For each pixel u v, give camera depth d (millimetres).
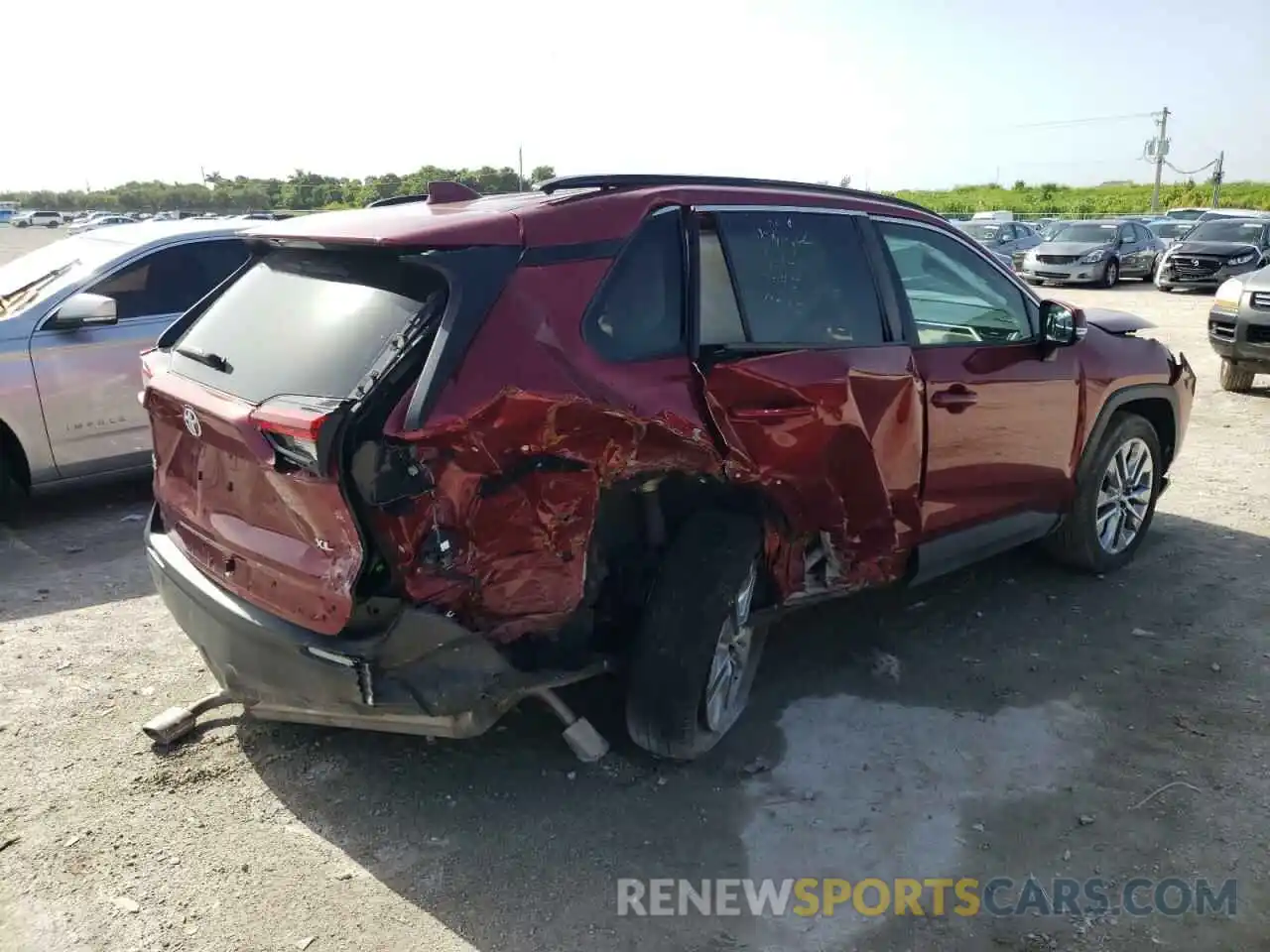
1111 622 4625
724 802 3293
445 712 2814
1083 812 3227
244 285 3512
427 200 3730
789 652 4344
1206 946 2670
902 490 3918
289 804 3277
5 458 5973
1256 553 5484
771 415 3363
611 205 3186
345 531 2666
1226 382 10023
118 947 2660
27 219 66188
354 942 2686
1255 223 22094
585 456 2898
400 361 2686
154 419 3531
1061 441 4641
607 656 3289
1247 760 3512
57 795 3301
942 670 4176
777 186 3754
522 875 2949
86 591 5008
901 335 3943
